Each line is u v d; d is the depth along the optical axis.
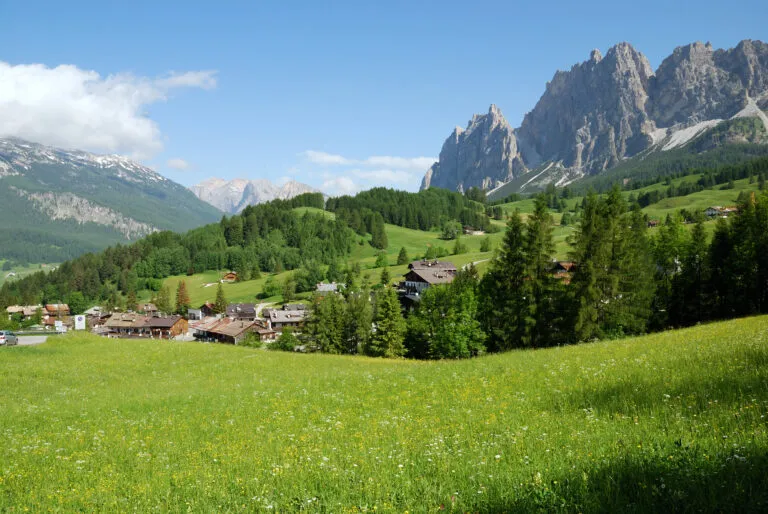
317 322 87.75
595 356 26.48
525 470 8.86
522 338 56.88
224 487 10.01
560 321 55.88
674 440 9.43
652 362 20.72
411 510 7.58
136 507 9.23
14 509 9.49
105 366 42.66
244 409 20.98
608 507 6.86
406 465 10.23
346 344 85.75
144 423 18.98
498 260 59.56
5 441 16.70
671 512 6.58
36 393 30.58
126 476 11.77
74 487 11.04
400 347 75.56
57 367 40.66
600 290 54.97
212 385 32.12
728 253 65.12
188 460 12.84
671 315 70.19
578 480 7.87
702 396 13.20
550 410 14.91
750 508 6.30
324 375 32.56
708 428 10.25
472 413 15.58
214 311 181.00
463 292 70.44
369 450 11.95
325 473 10.14
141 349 53.22
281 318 151.00
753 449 8.24
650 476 7.72
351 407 19.44
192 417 19.95
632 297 57.25
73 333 63.78
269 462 11.79
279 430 15.92
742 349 19.95
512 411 15.25
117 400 26.30
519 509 7.15
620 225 58.88
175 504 9.21
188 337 160.50
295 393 24.25
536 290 56.97
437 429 13.79
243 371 40.03
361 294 90.81
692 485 7.11
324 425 16.25
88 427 19.02
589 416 13.02
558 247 165.00
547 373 22.14
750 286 62.38
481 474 8.84
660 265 75.81
